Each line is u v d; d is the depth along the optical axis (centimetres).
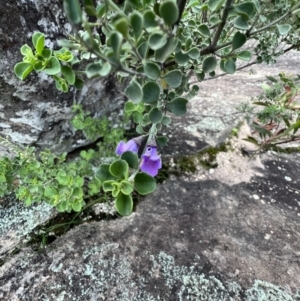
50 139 41
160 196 41
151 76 16
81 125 39
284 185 44
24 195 35
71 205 33
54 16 32
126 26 13
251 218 39
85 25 13
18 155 36
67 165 39
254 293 30
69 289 30
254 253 34
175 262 33
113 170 17
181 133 51
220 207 40
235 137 51
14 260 33
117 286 31
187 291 30
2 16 29
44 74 34
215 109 58
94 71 14
